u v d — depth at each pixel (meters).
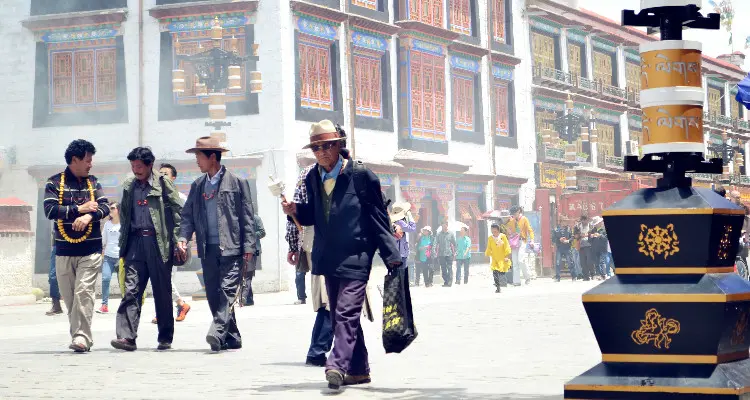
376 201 7.45
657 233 5.11
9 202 25.19
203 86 29.19
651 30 5.82
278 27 29.62
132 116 30.66
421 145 35.00
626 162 5.28
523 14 42.19
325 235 7.47
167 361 9.83
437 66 36.22
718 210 5.04
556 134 43.19
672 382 5.03
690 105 5.28
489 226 38.72
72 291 11.07
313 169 7.64
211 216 11.02
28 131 31.58
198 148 11.01
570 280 37.06
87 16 30.97
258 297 26.30
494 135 39.34
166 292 11.20
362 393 7.12
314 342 9.30
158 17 30.38
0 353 10.94
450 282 32.56
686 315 5.02
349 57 32.06
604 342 5.23
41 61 31.56
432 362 9.18
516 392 6.95
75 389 7.68
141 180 11.22
